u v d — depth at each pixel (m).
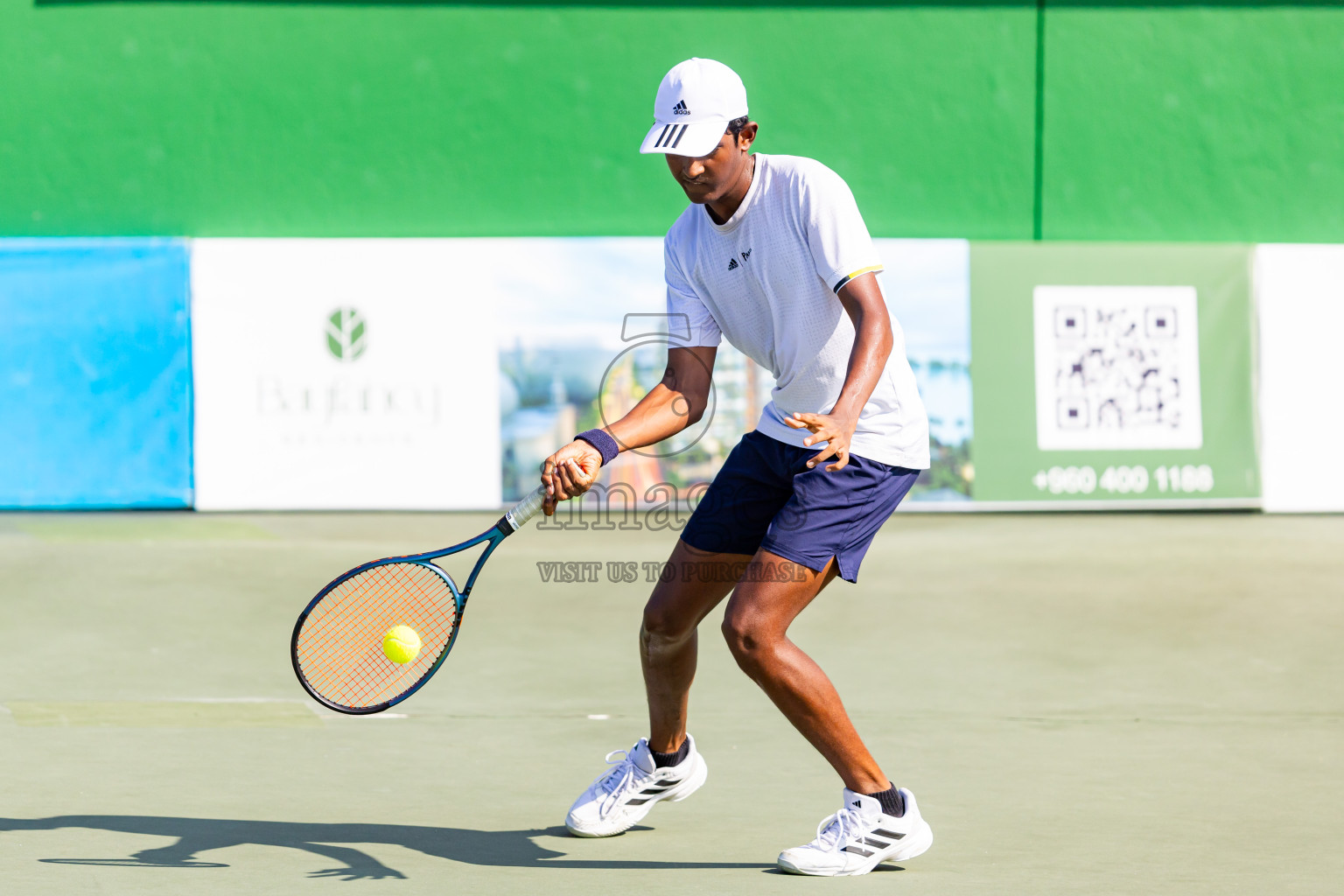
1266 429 17.94
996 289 17.64
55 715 8.16
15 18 18.73
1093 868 5.62
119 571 12.71
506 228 19.28
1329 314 17.98
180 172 19.00
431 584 9.25
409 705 8.57
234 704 8.53
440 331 17.31
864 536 5.69
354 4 18.94
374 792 6.74
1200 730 8.11
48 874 5.41
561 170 19.28
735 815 6.43
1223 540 15.20
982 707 8.64
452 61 19.11
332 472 17.31
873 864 5.52
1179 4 19.48
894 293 17.55
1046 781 7.03
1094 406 17.73
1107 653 10.13
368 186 19.17
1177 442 17.81
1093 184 19.64
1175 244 17.91
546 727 8.09
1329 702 8.80
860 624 11.03
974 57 19.42
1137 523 16.73
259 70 18.97
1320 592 12.20
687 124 5.40
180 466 17.41
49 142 18.89
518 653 10.00
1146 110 19.56
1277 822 6.31
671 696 6.03
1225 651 10.19
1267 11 19.53
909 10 19.31
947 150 19.50
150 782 6.84
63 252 17.25
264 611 11.25
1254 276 17.95
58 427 17.36
